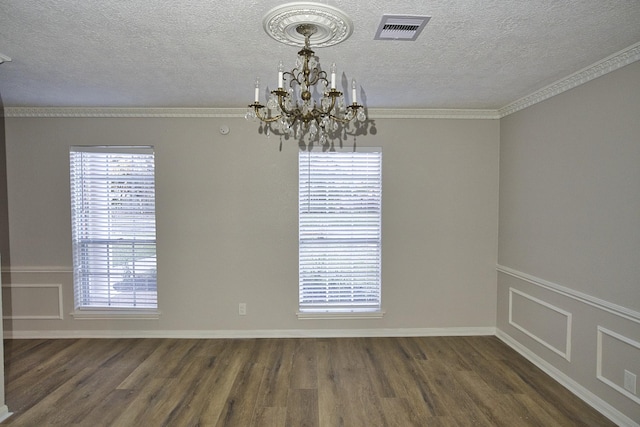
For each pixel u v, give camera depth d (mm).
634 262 2227
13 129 3711
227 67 2543
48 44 2162
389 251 3863
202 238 3807
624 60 2260
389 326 3891
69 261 3791
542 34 2033
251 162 3785
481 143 3838
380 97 3305
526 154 3340
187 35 2047
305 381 2936
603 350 2477
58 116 3699
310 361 3297
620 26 1936
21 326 3822
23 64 2480
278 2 1701
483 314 3883
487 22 1891
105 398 2688
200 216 3793
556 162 2926
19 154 3723
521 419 2432
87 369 3133
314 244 3879
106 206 3818
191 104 3555
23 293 3807
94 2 1696
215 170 3775
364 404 2613
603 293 2457
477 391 2781
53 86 2969
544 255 3084
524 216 3375
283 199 3811
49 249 3781
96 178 3801
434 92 3154
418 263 3881
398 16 1823
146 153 3787
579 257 2676
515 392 2766
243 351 3510
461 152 3838
